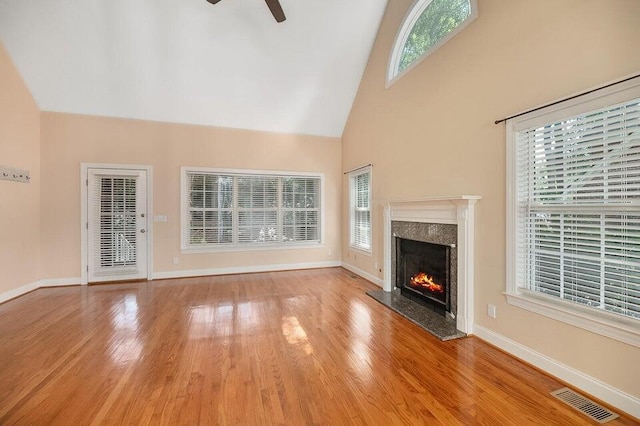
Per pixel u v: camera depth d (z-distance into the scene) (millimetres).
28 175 4062
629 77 1607
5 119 3672
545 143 2105
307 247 5711
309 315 3221
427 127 3320
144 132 4750
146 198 4781
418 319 3029
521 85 2236
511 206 2314
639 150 1621
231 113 5023
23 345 2479
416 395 1829
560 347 1979
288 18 3961
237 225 5348
